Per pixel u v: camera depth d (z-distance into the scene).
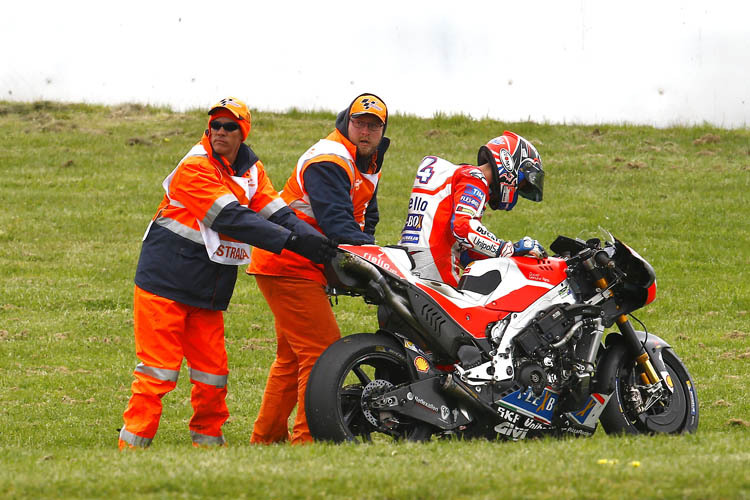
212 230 21.05
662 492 13.55
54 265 53.47
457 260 22.33
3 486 14.22
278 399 23.52
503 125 94.50
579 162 80.50
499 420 19.73
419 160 81.44
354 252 19.55
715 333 40.22
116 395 31.23
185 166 20.95
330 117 102.25
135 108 101.81
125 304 45.84
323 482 14.14
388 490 13.76
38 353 37.06
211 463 15.67
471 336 19.80
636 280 21.62
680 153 84.88
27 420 27.64
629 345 21.67
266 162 78.25
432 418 19.05
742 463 15.17
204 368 22.12
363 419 19.47
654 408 22.22
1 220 62.91
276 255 21.80
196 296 21.41
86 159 80.19
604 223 63.31
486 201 21.70
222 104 21.02
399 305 19.31
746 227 62.62
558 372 20.55
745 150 85.69
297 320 21.91
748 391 30.17
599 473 14.52
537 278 20.89
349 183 21.78
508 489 13.80
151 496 13.65
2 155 80.50
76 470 15.48
